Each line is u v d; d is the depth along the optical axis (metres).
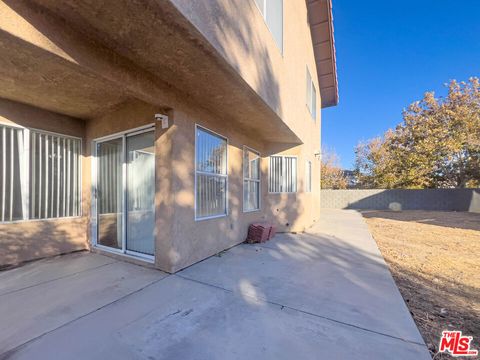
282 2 5.95
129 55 3.20
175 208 4.39
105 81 3.15
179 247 4.52
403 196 19.28
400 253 6.09
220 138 5.93
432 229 9.73
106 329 2.69
